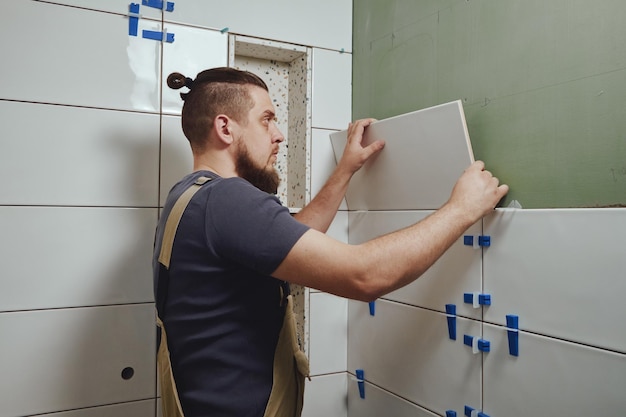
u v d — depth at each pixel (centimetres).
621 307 87
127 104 135
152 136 138
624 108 88
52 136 127
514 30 109
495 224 112
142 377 136
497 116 114
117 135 133
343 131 148
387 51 150
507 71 111
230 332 89
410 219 136
